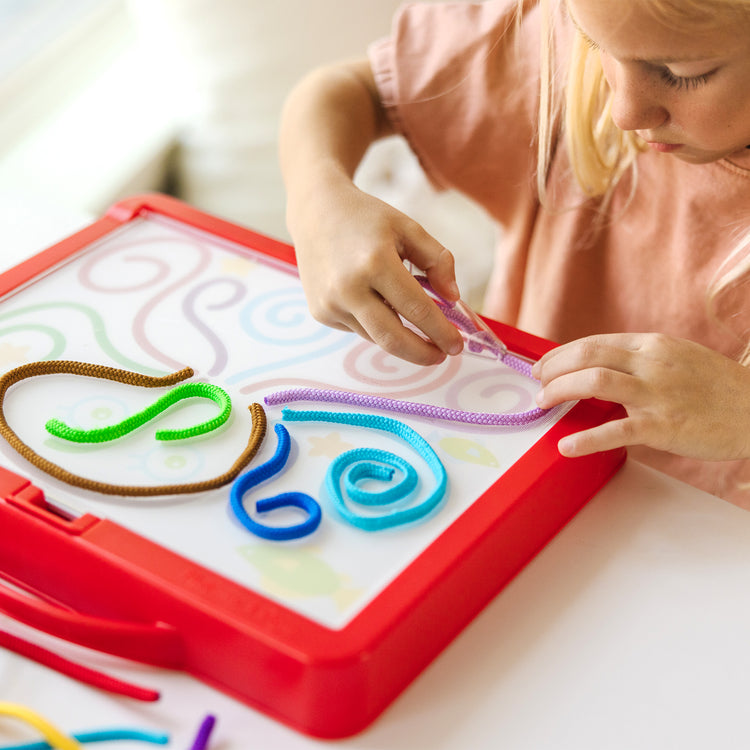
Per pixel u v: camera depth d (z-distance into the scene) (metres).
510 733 0.41
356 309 0.55
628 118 0.55
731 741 0.41
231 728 0.41
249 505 0.47
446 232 1.11
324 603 0.41
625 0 0.49
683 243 0.73
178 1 1.07
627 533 0.51
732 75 0.51
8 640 0.43
